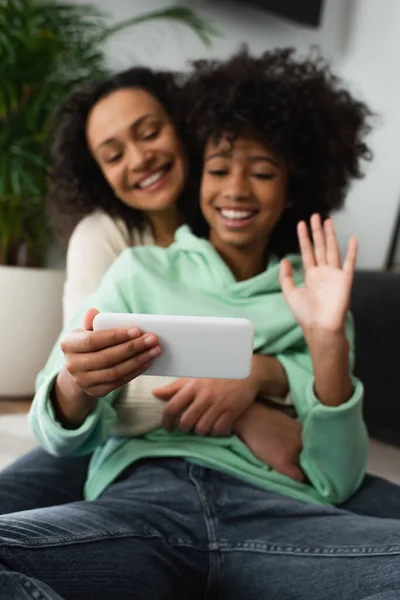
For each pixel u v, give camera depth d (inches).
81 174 49.8
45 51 84.0
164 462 31.3
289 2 104.0
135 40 99.5
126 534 25.4
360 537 26.5
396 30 104.6
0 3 84.7
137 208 46.9
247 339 24.6
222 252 37.0
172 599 25.5
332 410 30.3
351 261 30.9
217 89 37.2
